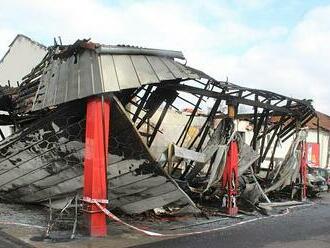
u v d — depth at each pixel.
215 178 12.76
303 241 9.39
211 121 12.62
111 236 9.16
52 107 9.57
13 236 8.66
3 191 12.47
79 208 10.20
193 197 13.72
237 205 14.03
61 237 8.71
